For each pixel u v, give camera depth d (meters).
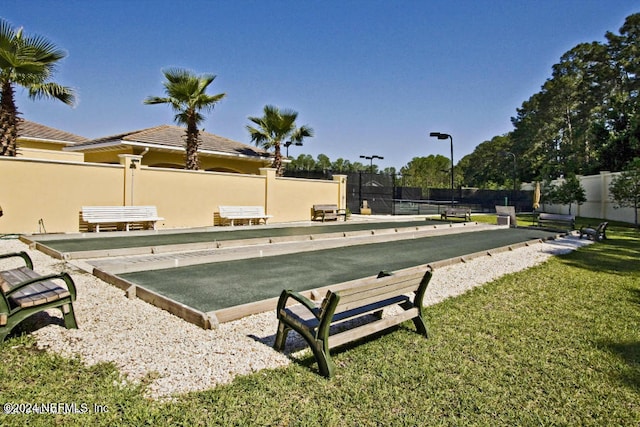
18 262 7.29
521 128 56.03
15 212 10.89
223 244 10.16
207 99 15.63
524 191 32.31
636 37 37.94
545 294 6.12
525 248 11.54
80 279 6.12
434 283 6.71
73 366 3.14
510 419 2.62
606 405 2.84
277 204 18.03
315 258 9.04
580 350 3.87
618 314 5.11
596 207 24.89
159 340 3.79
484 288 6.40
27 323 4.04
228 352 3.59
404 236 13.71
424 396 2.89
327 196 20.62
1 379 2.88
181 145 18.08
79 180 12.02
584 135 41.44
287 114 19.72
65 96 12.19
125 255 8.44
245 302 5.20
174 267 7.54
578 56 45.16
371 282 3.44
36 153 17.48
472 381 3.15
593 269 8.37
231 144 21.97
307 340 3.32
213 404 2.66
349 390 2.94
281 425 2.45
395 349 3.78
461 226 18.48
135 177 13.20
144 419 2.44
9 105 11.18
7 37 10.38
